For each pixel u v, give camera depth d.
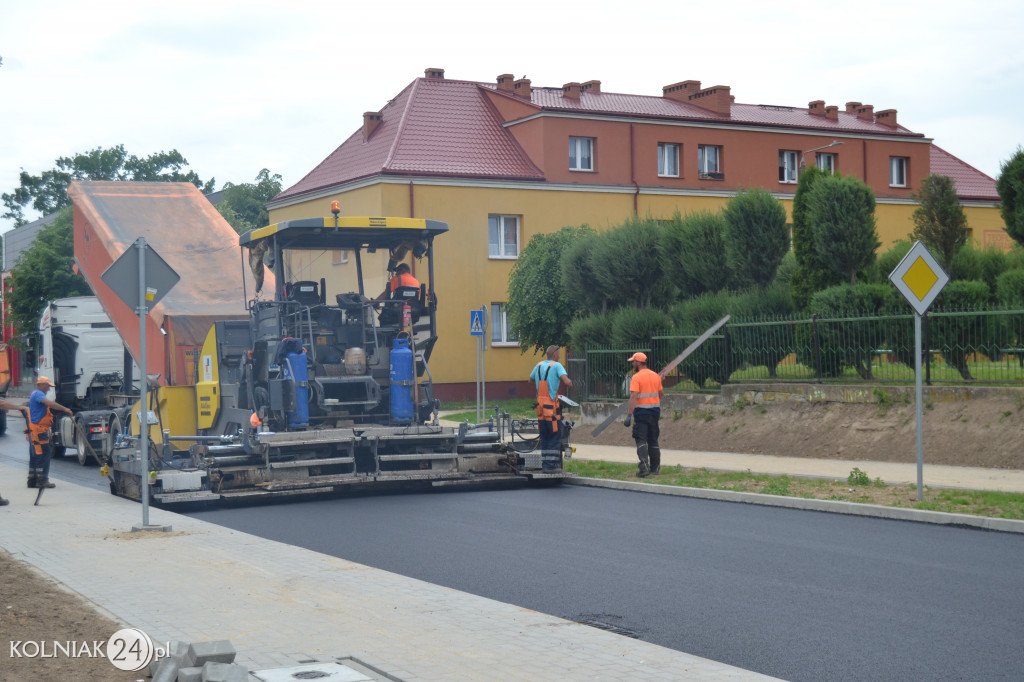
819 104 46.75
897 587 8.27
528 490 15.48
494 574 9.04
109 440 17.86
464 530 11.55
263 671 5.88
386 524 12.09
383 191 35.84
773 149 42.62
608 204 39.19
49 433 14.85
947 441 15.83
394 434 14.95
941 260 24.25
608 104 41.88
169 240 18.42
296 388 14.47
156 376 16.67
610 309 26.95
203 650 5.47
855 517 12.11
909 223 45.59
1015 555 9.56
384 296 15.47
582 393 24.47
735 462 17.27
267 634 6.81
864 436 17.09
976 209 47.69
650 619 7.37
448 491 15.39
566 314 31.28
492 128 39.75
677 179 40.53
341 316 15.25
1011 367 16.03
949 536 10.66
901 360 17.48
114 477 15.59
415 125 38.69
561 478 16.22
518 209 37.62
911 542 10.34
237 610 7.51
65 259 42.75
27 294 42.31
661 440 20.91
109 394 21.75
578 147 39.25
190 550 10.14
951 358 16.84
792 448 18.03
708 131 41.22
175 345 16.72
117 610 7.50
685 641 6.75
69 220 44.25
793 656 6.36
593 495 14.76
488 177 36.97
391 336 15.42
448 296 36.47
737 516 12.39
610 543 10.58
